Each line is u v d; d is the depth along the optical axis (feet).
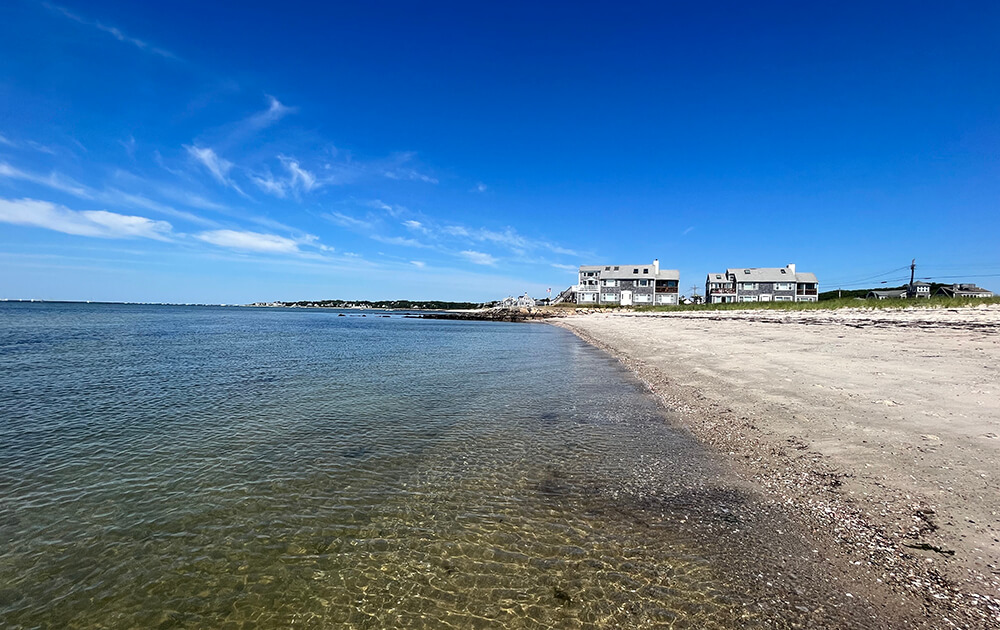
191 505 22.15
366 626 14.29
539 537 18.88
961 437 24.49
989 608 13.01
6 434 32.71
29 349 84.43
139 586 16.29
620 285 298.56
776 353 58.80
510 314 324.80
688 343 81.46
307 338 125.59
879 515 18.22
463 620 14.42
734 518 19.49
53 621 14.61
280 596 15.75
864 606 13.70
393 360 75.36
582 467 26.18
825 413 31.14
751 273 281.74
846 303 125.90
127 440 31.60
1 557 17.85
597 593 15.29
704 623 13.61
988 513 17.40
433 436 32.45
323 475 25.66
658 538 18.35
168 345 98.07
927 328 68.13
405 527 19.95
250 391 48.19
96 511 21.52
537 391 47.88
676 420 34.91
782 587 14.89
